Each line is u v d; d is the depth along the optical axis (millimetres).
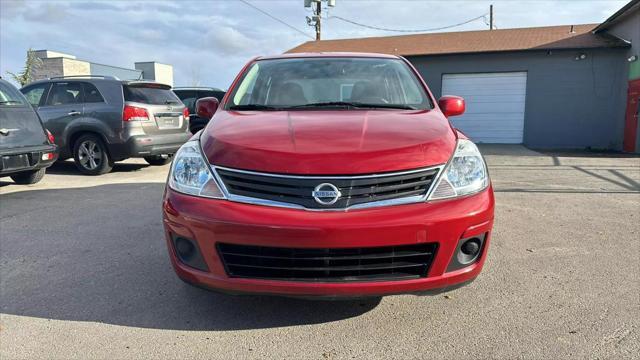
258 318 2828
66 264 3719
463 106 3619
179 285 3309
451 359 2377
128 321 2795
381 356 2414
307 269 2379
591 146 15172
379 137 2676
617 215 5184
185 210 2518
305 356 2422
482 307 2938
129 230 4641
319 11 24422
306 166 2443
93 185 7203
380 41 19406
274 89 3678
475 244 2553
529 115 15570
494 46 16141
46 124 8422
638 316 2781
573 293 3117
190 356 2426
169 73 34656
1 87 6328
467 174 2607
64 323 2773
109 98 8164
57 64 21953
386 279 2400
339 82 3730
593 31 16141
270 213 2379
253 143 2627
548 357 2373
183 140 8984
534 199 6074
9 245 4188
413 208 2402
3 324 2766
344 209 2375
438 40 18344
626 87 14180
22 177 7141
